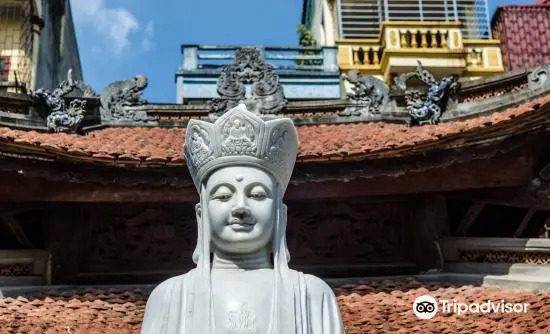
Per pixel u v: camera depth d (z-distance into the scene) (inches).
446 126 540.1
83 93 697.6
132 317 440.8
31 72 966.4
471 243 530.9
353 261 549.6
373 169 490.3
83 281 532.4
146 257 545.6
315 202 554.9
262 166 233.8
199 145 237.8
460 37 1157.1
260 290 217.2
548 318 411.8
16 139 450.9
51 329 410.6
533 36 1220.5
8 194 485.7
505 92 653.3
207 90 1022.4
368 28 1215.6
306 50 1115.9
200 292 214.5
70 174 483.8
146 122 710.5
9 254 523.5
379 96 703.1
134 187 504.4
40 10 1012.5
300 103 716.7
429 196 547.2
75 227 538.3
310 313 216.8
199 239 235.3
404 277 523.8
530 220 545.6
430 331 404.2
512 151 471.5
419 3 1219.9
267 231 230.8
